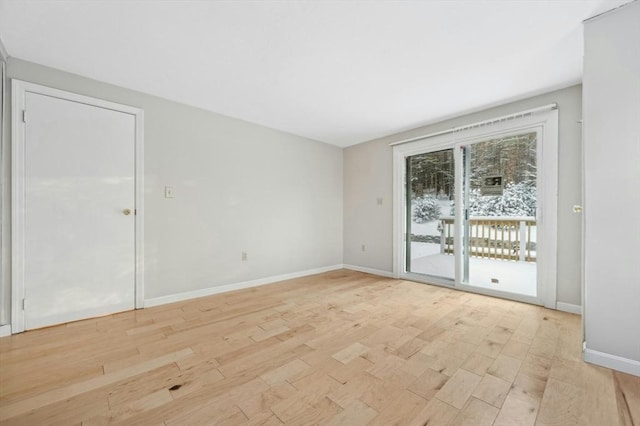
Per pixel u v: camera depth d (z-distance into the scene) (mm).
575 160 2549
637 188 1571
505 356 1763
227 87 2619
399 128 3834
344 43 1942
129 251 2627
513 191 3006
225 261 3314
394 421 1209
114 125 2561
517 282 2980
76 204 2365
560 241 2625
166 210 2861
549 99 2697
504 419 1218
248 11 1621
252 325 2281
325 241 4516
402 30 1802
